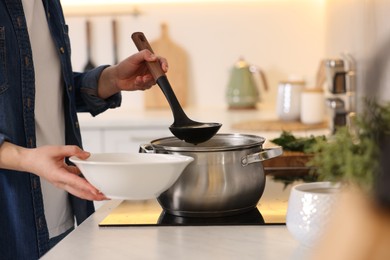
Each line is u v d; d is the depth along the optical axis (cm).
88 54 357
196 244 99
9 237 140
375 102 65
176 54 356
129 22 356
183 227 111
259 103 356
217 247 97
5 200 139
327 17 328
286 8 351
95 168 99
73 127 156
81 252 96
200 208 115
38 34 148
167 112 329
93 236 106
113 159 111
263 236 103
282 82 290
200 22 355
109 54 357
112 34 356
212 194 114
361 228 42
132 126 294
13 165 114
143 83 158
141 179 100
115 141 295
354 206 43
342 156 75
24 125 140
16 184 139
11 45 138
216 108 352
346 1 253
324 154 79
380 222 41
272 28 352
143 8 355
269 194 139
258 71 338
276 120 293
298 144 182
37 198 141
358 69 220
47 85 149
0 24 137
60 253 96
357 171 60
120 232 108
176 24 355
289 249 95
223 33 354
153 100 357
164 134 294
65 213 152
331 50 311
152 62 136
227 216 117
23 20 140
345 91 232
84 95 165
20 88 139
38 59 147
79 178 107
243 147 115
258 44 354
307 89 279
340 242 43
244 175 116
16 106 139
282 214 117
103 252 96
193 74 358
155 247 98
